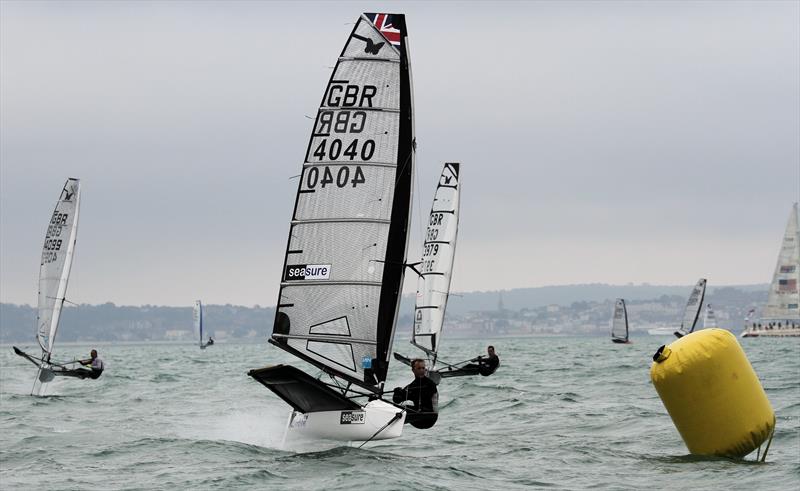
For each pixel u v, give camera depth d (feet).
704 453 106.93
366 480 95.81
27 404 191.42
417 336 248.32
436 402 121.90
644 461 110.73
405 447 124.16
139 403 193.88
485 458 114.62
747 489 93.71
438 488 94.22
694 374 103.19
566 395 192.44
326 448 116.26
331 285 121.29
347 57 123.75
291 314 122.21
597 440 129.39
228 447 118.73
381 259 120.57
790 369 281.13
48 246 244.42
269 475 99.35
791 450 115.55
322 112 123.65
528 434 137.18
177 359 552.82
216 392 223.10
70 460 113.09
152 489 94.43
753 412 104.12
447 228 248.93
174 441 124.77
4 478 102.27
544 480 100.12
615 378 246.47
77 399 205.67
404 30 122.93
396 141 121.80
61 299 242.78
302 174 123.65
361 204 121.60
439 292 247.09
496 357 233.14
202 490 93.35
